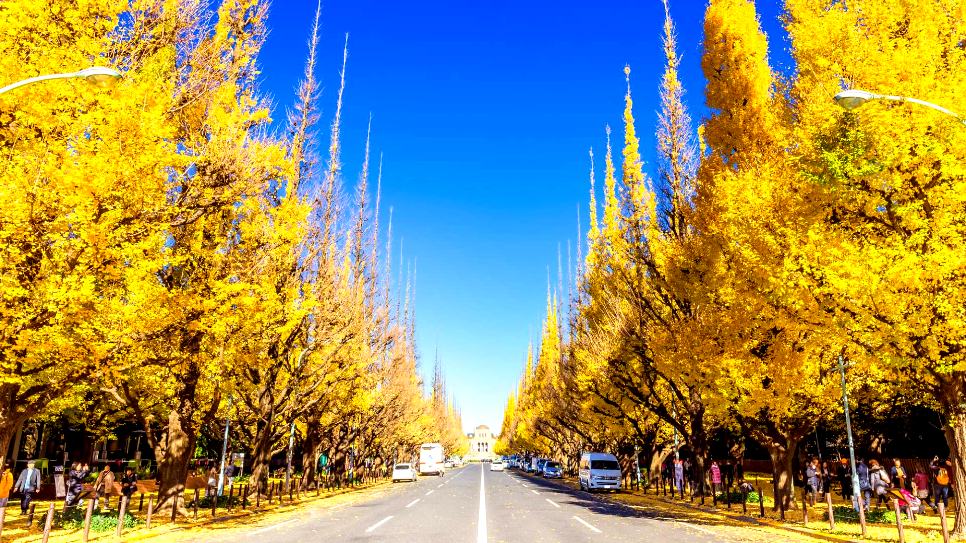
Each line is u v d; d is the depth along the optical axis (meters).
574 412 39.22
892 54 9.68
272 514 16.83
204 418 14.75
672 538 11.55
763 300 11.77
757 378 13.59
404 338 38.94
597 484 28.34
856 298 9.59
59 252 8.45
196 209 11.96
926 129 9.38
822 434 30.48
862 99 8.22
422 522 14.38
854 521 13.74
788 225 10.95
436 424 77.19
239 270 13.30
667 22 21.50
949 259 8.60
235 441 30.61
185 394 14.35
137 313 9.77
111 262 8.78
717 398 14.82
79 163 8.36
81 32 8.97
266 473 22.53
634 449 38.62
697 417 21.02
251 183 12.70
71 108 8.58
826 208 10.51
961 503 10.67
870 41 10.17
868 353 10.34
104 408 24.48
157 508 14.28
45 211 8.29
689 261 16.05
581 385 29.09
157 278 12.12
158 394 14.16
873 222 10.53
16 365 8.57
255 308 13.10
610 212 24.98
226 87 12.82
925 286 9.22
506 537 11.59
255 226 13.75
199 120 12.22
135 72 10.02
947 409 10.84
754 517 15.07
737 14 15.99
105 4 9.19
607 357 24.27
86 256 8.48
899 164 9.50
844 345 11.12
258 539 11.37
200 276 12.34
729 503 17.58
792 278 10.27
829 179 9.57
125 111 8.59
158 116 9.31
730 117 15.95
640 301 20.72
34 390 9.64
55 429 29.47
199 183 11.84
